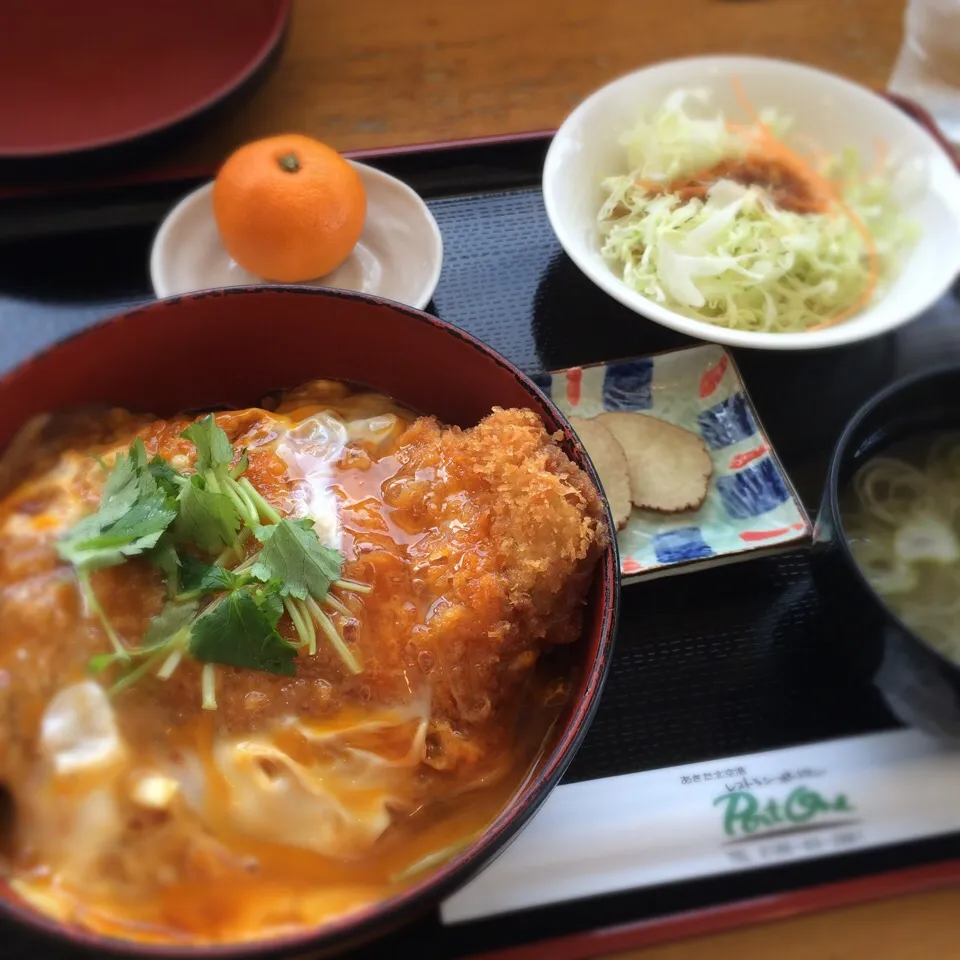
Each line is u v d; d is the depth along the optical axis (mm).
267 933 257
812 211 427
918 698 313
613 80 458
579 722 264
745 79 435
